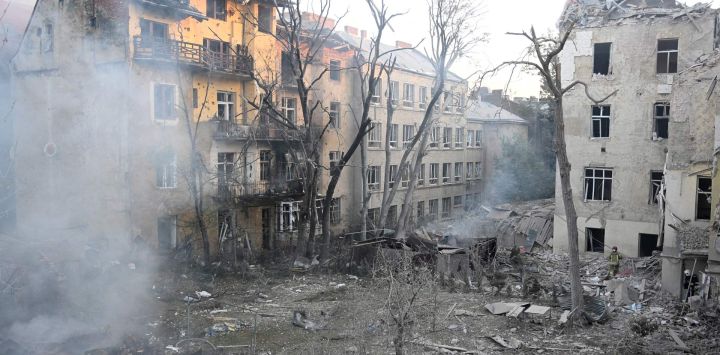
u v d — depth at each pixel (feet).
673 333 51.80
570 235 57.11
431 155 143.54
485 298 65.62
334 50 115.34
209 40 91.61
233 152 94.58
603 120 88.84
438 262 74.79
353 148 86.22
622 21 85.51
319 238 108.27
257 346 49.21
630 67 85.46
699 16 80.59
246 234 94.22
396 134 132.26
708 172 63.72
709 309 56.29
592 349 48.80
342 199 119.55
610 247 88.12
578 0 90.27
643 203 85.61
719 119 57.11
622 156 86.69
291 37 86.12
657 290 67.41
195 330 52.90
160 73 81.76
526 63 58.39
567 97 90.02
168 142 83.51
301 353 46.80
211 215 88.89
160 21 82.43
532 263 84.02
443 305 61.87
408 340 47.47
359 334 50.75
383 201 100.68
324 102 113.50
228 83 94.07
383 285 68.13
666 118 84.33
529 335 52.60
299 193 98.84
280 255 93.66
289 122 87.40
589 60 88.17
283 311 60.54
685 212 65.10
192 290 68.33
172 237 85.81
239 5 96.07
